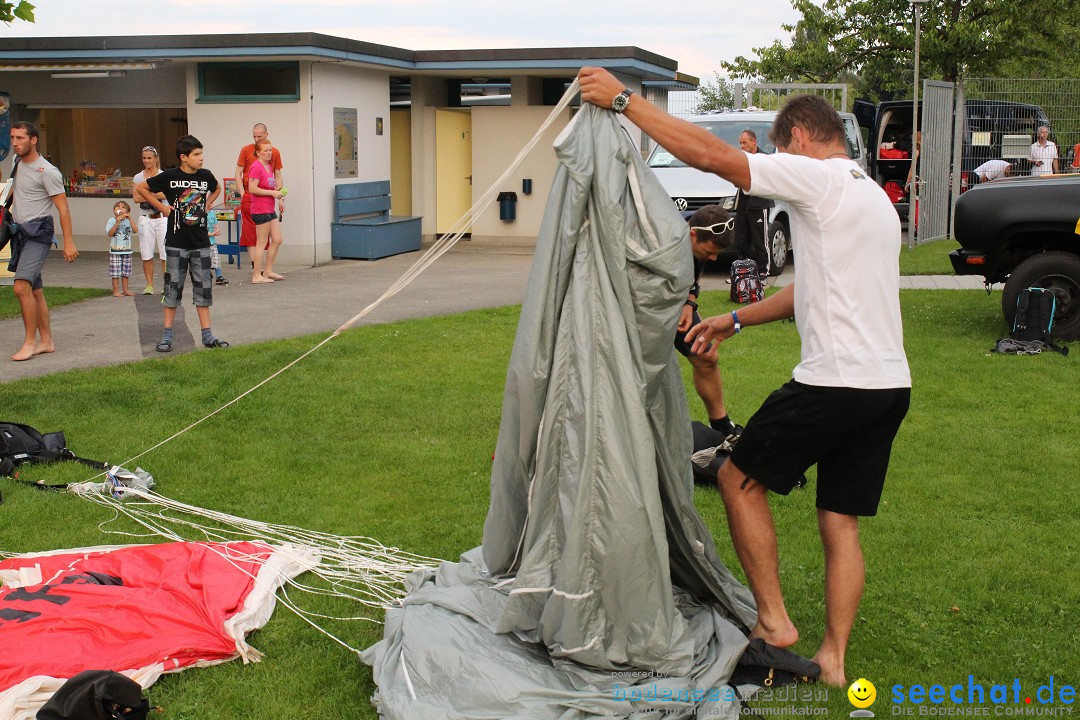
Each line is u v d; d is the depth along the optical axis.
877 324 3.25
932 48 24.17
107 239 16.66
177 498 5.19
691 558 3.63
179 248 8.67
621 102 3.32
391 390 7.36
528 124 17.80
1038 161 15.91
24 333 9.69
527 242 18.20
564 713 3.12
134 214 16.36
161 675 3.45
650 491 3.27
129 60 14.97
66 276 13.90
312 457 5.85
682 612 3.71
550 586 3.33
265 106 14.88
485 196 4.02
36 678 3.19
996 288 12.23
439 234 18.75
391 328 9.82
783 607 3.56
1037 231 8.91
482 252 17.17
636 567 3.24
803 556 4.42
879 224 3.24
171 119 16.73
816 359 3.27
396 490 5.34
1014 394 7.20
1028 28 24.27
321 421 6.59
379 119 16.81
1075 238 8.94
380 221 16.19
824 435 3.29
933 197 17.50
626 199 3.35
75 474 5.48
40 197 8.34
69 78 16.05
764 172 3.21
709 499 5.12
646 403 3.42
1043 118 16.70
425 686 3.27
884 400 3.23
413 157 18.44
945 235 18.08
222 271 14.46
